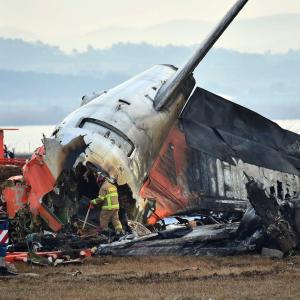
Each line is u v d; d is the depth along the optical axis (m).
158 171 127.81
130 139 122.56
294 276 85.75
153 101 131.12
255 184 99.75
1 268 90.38
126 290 79.19
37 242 106.06
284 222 99.56
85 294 77.62
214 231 105.19
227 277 85.75
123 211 118.38
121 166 116.69
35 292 78.94
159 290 78.81
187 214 130.12
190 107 134.00
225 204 131.12
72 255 101.38
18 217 110.44
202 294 76.56
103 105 127.06
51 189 110.69
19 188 111.56
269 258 98.94
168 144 130.62
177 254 102.50
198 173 130.50
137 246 103.69
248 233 102.19
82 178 115.50
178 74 131.62
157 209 124.44
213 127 134.25
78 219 115.25
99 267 94.81
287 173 136.38
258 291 77.75
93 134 118.94
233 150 133.75
